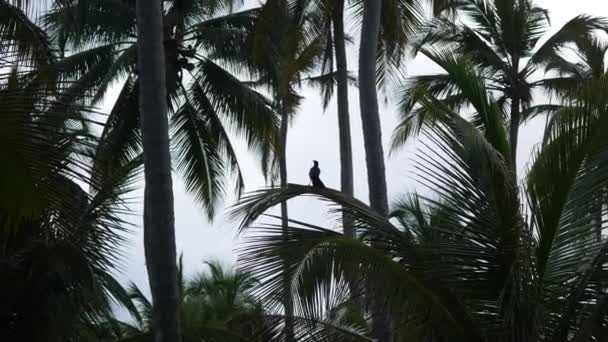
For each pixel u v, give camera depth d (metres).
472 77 18.27
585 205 16.84
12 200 14.00
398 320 16.88
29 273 17.09
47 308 17.28
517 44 40.38
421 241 17.83
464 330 16.88
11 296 17.11
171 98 36.03
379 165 21.52
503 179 16.61
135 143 34.56
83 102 33.03
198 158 36.50
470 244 16.95
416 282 16.72
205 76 35.78
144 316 40.38
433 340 17.08
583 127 16.69
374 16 22.59
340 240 16.08
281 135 36.53
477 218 16.84
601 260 16.45
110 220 17.86
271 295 15.67
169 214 17.78
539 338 16.91
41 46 19.00
